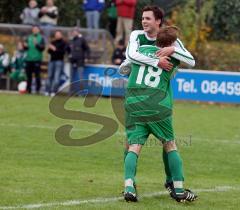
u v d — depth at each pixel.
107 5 85.50
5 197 27.28
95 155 39.56
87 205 26.22
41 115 55.00
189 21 78.06
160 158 39.25
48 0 74.88
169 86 27.38
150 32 27.59
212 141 46.47
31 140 43.53
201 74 68.94
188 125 53.69
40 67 70.75
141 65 27.06
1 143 42.00
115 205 26.23
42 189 29.20
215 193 30.05
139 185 31.11
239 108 67.06
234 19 84.44
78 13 89.62
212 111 63.44
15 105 60.62
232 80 68.62
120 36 75.44
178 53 26.92
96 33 72.06
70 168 35.50
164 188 30.52
